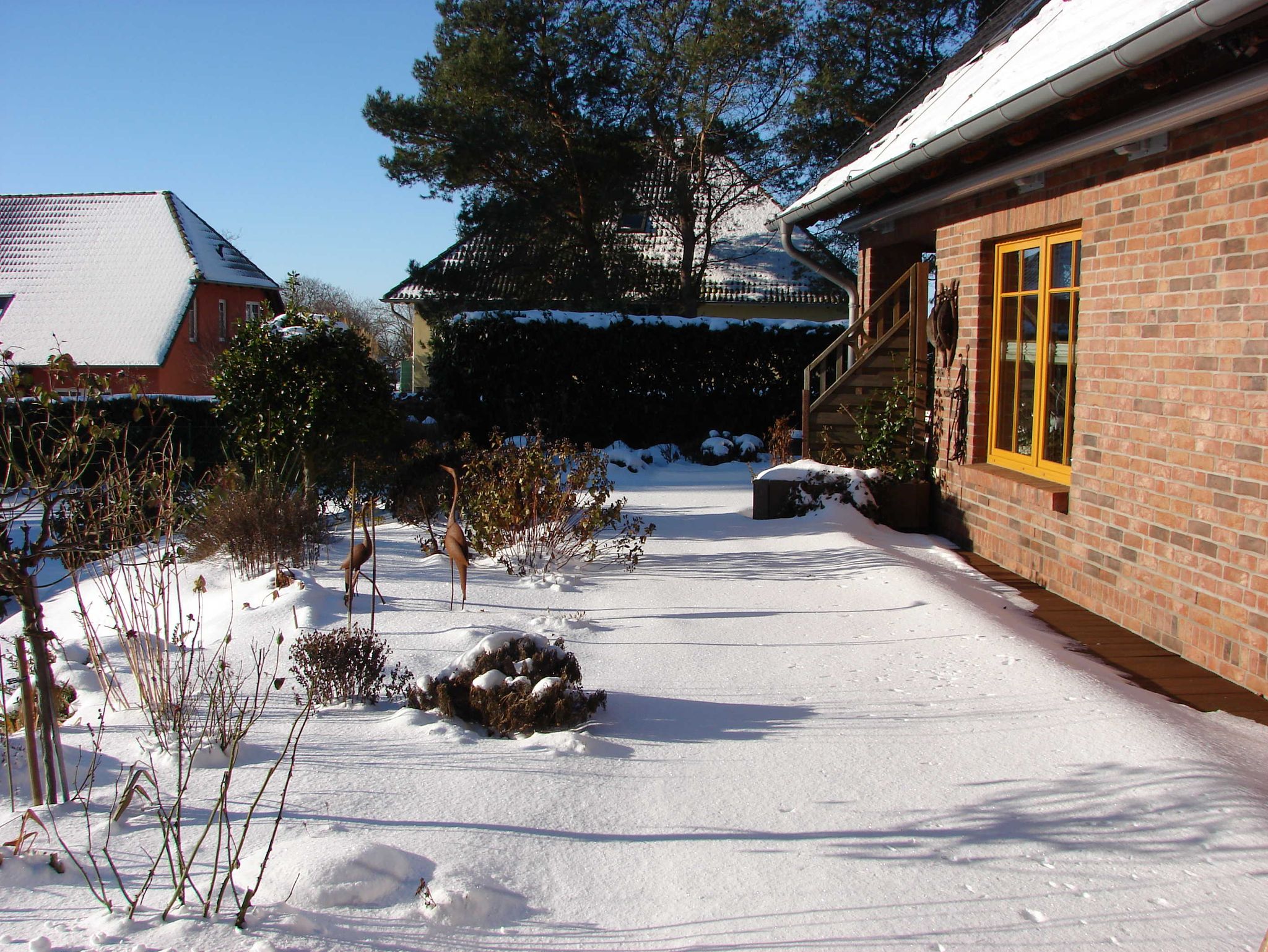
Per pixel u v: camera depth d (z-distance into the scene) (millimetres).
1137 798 3205
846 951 2402
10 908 2498
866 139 11117
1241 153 4719
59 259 30422
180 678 4375
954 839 2979
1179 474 5207
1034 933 2479
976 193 7801
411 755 3592
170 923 2402
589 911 2576
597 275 24344
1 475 5219
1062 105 5414
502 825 3021
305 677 4328
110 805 3182
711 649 5035
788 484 8898
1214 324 4922
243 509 7473
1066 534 6445
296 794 3229
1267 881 2713
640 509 9984
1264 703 4504
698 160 23703
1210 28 4023
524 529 7082
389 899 2568
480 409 16188
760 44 21922
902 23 22219
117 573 7195
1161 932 2482
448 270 25078
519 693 3926
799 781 3406
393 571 6984
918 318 9445
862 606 5848
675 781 3406
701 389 16609
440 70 21953
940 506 8898
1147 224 5492
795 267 27906
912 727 3906
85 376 4184
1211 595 4953
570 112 23000
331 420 8734
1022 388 7543
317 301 54406
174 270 29938
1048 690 4281
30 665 4336
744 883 2719
